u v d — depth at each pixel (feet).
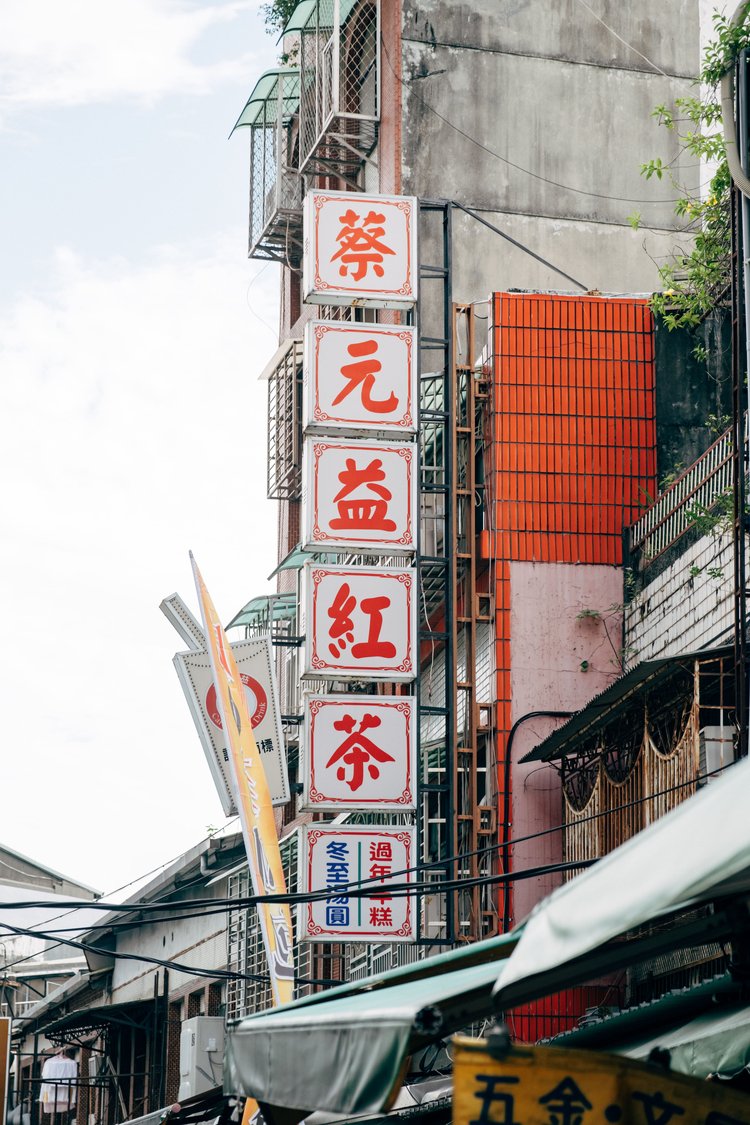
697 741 39.99
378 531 52.54
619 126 73.67
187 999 87.35
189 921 88.22
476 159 71.20
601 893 13.34
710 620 48.19
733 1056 18.62
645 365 59.41
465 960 22.91
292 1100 19.66
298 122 79.36
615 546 57.67
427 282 68.59
